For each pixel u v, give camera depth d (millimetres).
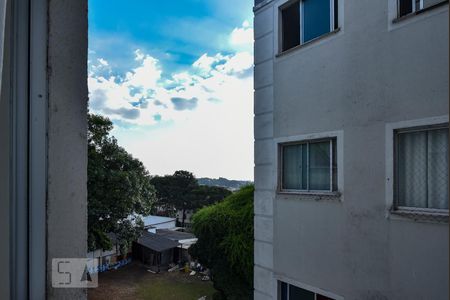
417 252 3348
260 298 5211
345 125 4078
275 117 5090
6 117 592
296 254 4625
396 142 3637
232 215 6973
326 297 4234
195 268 14898
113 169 10805
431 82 3299
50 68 622
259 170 5379
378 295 3639
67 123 646
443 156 3291
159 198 23125
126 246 12094
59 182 627
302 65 4684
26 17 610
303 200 4566
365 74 3893
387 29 3699
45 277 604
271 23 5273
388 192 3617
